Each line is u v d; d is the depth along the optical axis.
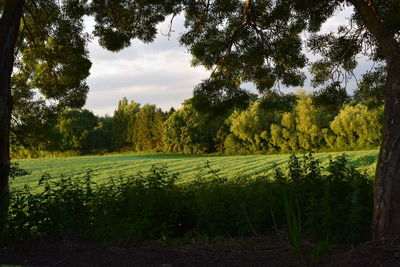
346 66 12.51
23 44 13.80
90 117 99.94
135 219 8.26
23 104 13.75
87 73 14.05
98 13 13.13
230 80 13.32
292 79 13.23
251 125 76.81
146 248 7.15
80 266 6.12
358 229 6.36
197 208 8.83
